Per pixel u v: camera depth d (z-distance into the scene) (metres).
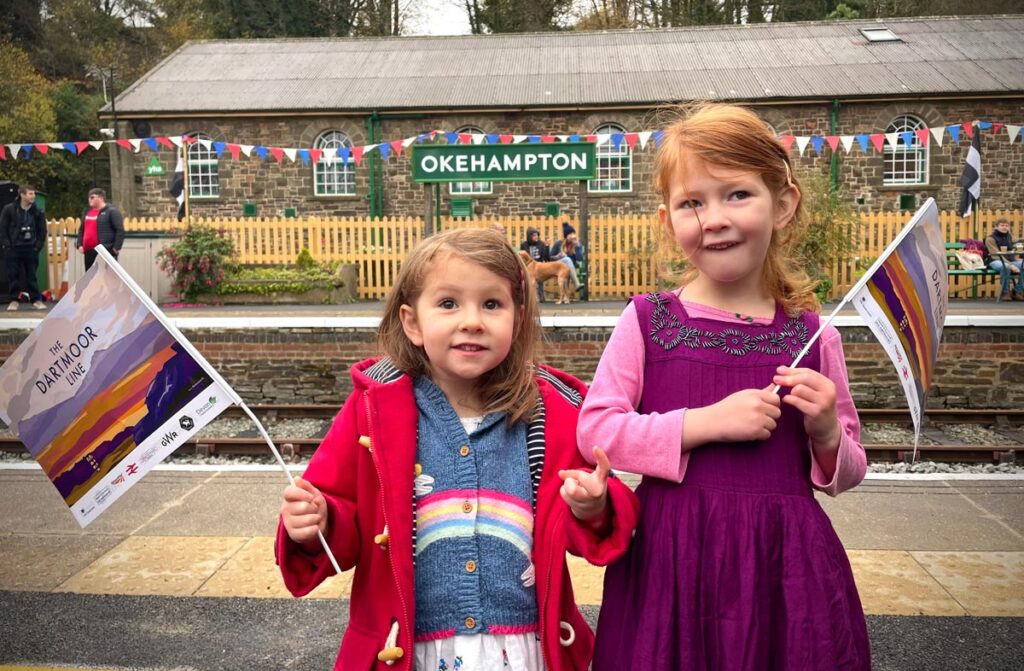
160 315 2.11
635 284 16.16
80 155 34.69
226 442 7.18
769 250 1.98
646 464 1.81
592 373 9.30
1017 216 17.09
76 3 38.97
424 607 1.84
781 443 1.86
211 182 22.19
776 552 1.80
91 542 4.71
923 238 2.23
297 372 9.48
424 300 1.86
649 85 21.62
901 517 5.09
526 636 1.86
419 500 1.87
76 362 2.12
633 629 1.84
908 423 8.17
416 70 23.31
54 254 15.88
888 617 3.66
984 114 20.55
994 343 8.95
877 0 37.31
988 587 3.99
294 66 23.84
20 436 2.12
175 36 40.06
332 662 3.34
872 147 20.70
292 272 16.14
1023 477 6.03
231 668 3.29
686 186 1.84
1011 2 34.62
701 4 37.97
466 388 1.97
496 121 21.28
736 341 1.90
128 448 2.12
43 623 3.67
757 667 1.74
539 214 21.61
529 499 1.90
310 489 1.78
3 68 32.41
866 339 8.88
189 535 4.83
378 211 21.72
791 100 20.50
